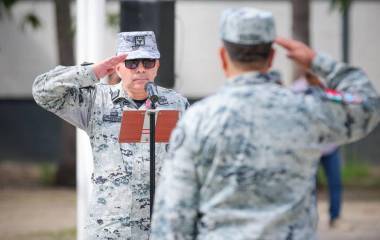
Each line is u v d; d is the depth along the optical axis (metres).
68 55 29.38
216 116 6.81
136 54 10.05
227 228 6.75
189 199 6.80
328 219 22.27
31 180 31.42
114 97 10.06
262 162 6.77
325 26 37.25
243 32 6.86
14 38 37.69
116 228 9.77
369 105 6.91
